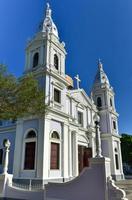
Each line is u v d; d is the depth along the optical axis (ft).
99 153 30.14
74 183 30.30
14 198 35.99
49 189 32.17
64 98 70.95
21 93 42.60
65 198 30.22
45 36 70.08
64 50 76.89
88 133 88.17
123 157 145.38
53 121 62.75
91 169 29.40
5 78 42.01
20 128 63.62
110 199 26.73
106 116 107.14
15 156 61.00
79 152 79.41
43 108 46.75
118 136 108.88
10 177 39.42
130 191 50.52
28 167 57.00
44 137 56.39
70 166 66.54
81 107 87.51
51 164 58.13
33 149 57.93
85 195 28.76
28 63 71.87
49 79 64.95
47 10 80.89
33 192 34.50
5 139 74.90
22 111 43.14
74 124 75.00
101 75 118.52
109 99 112.68
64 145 64.59
